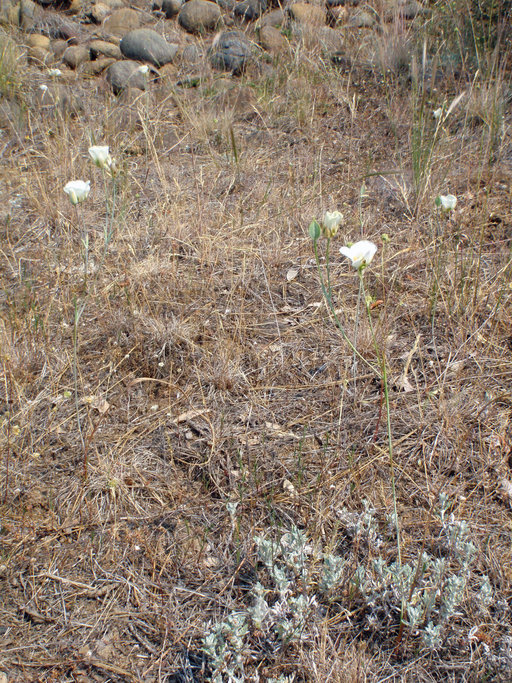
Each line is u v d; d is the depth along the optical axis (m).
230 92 2.43
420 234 1.84
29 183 2.05
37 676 1.00
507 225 1.85
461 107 2.22
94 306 1.70
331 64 2.54
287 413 1.45
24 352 1.55
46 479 1.31
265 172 2.10
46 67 2.61
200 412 1.46
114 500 1.27
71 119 2.34
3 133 2.24
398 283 1.72
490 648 1.00
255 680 0.98
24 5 2.84
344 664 0.98
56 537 1.21
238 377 1.53
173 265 1.77
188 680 0.99
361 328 1.61
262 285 1.75
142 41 2.63
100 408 1.46
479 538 1.17
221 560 1.16
